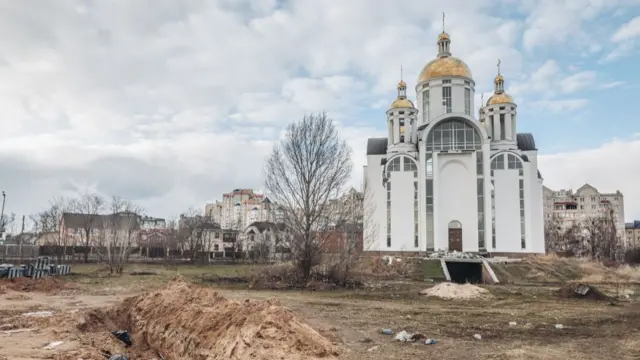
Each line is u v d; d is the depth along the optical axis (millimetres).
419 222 58812
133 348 15742
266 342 11695
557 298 28875
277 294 29578
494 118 62062
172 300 17406
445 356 13078
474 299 27891
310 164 36812
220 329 13258
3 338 14656
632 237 133875
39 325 17000
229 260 76188
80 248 74125
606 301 27531
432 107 66500
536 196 59688
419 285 37406
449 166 59312
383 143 65875
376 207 60781
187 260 73125
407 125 63438
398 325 17938
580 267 51062
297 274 35469
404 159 60875
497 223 58062
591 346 14539
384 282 40094
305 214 36062
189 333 14148
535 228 58875
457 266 51094
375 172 62656
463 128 59562
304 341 12273
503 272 46781
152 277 40375
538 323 18750
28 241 85125
